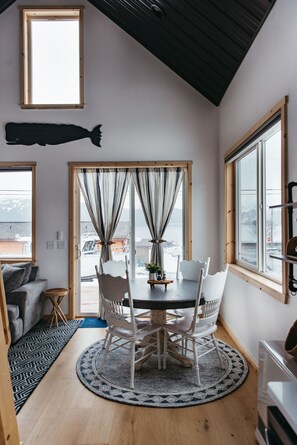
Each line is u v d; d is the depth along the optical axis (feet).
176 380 8.49
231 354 10.11
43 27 14.70
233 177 12.78
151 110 14.17
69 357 10.03
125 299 8.54
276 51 7.55
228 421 6.79
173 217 14.66
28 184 14.73
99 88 14.20
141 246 14.71
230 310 11.90
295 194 6.54
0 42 14.24
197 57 11.98
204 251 14.12
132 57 14.20
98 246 14.75
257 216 9.77
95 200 14.38
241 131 10.58
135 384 8.27
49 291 13.28
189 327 8.83
